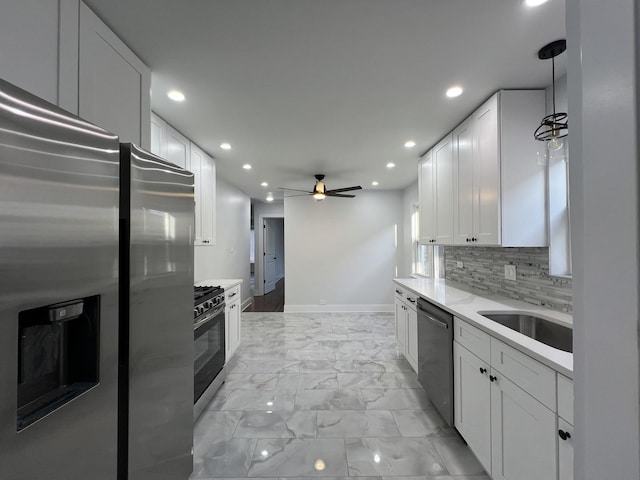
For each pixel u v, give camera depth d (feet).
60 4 3.56
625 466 1.13
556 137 5.00
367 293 19.04
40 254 2.29
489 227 6.72
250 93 6.48
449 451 6.15
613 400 1.19
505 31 4.65
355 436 6.65
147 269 3.69
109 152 3.01
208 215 10.61
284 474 5.56
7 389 2.06
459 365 6.32
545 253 6.55
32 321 2.43
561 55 5.22
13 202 2.10
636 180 1.08
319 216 19.16
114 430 3.14
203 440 6.53
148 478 3.76
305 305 19.04
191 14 4.25
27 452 2.23
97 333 2.91
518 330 6.34
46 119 2.36
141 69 5.25
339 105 7.08
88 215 2.75
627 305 1.12
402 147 10.18
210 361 8.19
